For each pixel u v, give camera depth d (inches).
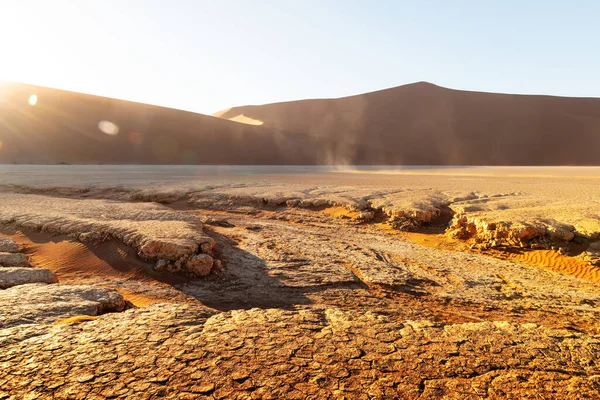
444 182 1299.2
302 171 2155.5
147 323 186.4
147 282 366.3
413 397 123.0
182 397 121.5
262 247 522.9
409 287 376.5
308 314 206.1
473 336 173.6
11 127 2490.2
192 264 388.8
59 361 144.4
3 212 628.7
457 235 608.4
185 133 3075.8
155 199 994.7
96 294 248.5
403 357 150.7
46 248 459.5
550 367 143.6
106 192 1104.8
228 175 1739.7
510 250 517.3
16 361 144.3
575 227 512.4
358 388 127.7
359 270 429.4
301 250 517.0
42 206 729.0
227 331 176.9
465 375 137.3
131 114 3061.0
